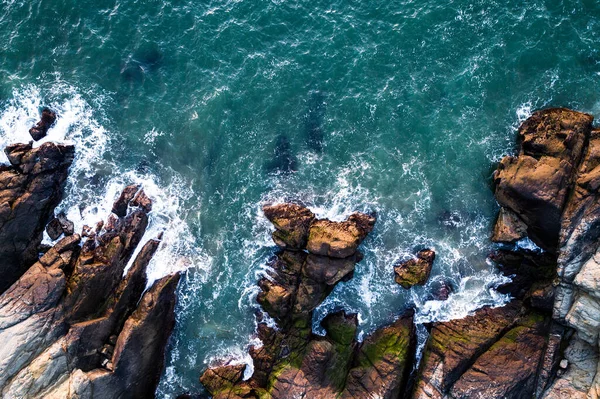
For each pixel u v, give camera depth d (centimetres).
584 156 4084
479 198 4506
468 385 3866
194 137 4741
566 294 3881
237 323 4338
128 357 3938
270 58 4956
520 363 3906
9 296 3878
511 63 4775
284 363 4116
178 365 4297
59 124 4672
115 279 4162
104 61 4931
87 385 3756
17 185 4181
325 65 4925
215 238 4497
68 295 3925
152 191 4575
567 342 3956
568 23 4831
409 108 4734
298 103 4822
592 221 3819
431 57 4881
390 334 4172
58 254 4116
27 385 3653
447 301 4312
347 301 4328
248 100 4838
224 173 4647
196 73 4922
